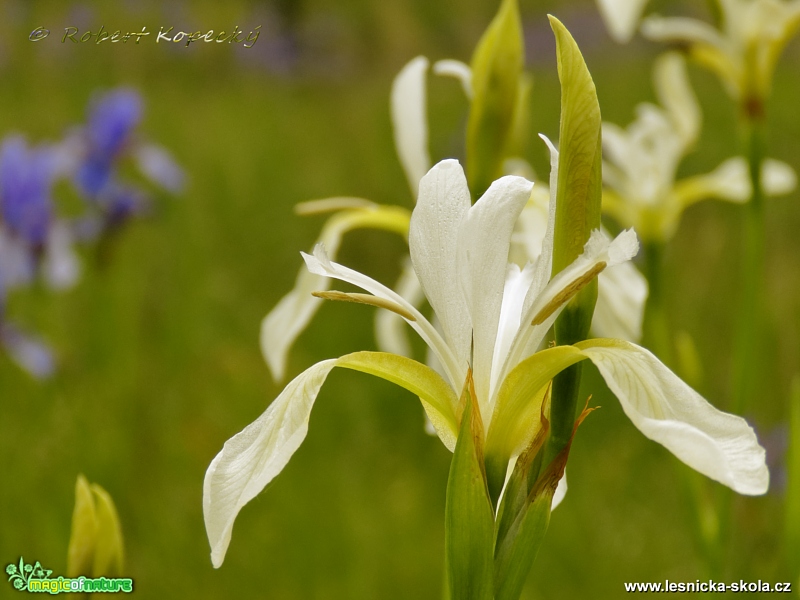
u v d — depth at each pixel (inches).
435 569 25.8
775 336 35.2
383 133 62.3
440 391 13.0
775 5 19.8
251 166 55.4
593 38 107.7
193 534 26.2
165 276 39.4
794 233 44.9
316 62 91.8
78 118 55.7
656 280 21.8
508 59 14.7
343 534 26.8
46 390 29.9
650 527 27.5
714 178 24.0
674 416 12.2
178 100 69.4
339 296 13.0
